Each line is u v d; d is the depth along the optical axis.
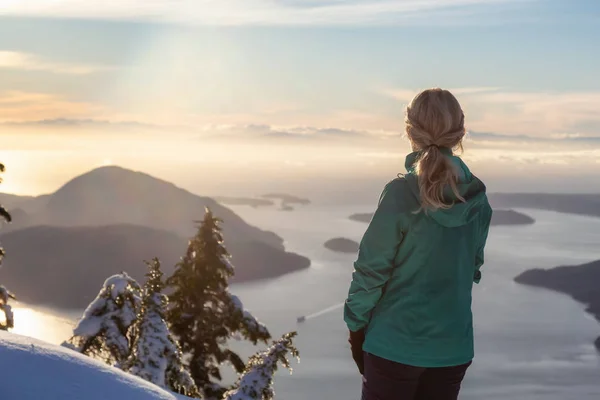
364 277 3.44
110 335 13.39
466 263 3.44
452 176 3.28
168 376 11.33
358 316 3.50
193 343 17.69
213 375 17.66
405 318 3.41
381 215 3.39
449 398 3.50
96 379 3.26
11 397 2.90
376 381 3.50
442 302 3.38
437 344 3.38
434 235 3.35
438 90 3.45
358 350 3.64
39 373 3.10
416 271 3.39
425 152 3.38
